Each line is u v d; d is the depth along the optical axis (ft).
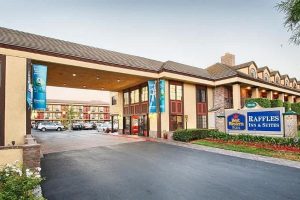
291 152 36.27
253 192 20.35
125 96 86.89
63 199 19.19
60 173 27.53
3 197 11.87
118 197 19.52
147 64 69.72
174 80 69.62
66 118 179.73
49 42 54.90
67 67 52.47
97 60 54.44
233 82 73.31
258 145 42.39
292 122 40.73
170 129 66.39
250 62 87.04
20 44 44.34
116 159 35.96
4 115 39.93
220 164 31.65
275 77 102.89
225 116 52.49
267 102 74.43
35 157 22.12
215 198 19.06
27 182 13.55
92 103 234.38
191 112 73.31
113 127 100.17
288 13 32.68
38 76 45.47
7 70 41.24
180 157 37.11
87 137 77.77
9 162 21.03
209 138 54.75
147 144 54.08
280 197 19.11
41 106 45.27
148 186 22.34
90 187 22.18
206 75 79.10
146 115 72.74
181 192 20.54
